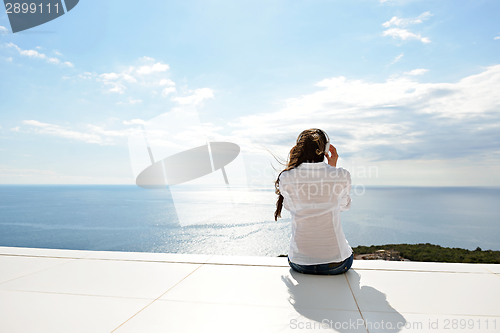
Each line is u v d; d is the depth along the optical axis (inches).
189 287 66.6
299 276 73.6
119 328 47.0
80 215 4399.6
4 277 75.5
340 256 69.9
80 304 57.6
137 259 92.0
